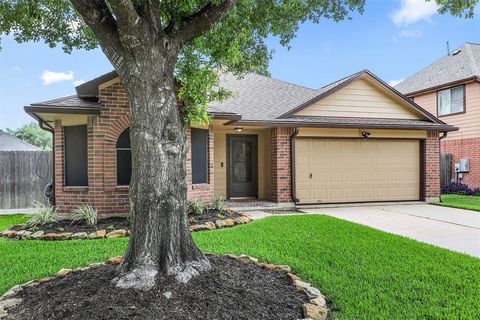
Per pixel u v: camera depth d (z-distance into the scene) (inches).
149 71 141.9
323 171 460.8
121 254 210.8
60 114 322.3
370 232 277.7
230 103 487.2
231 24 209.5
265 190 497.4
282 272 175.0
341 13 255.3
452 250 232.8
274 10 233.6
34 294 141.3
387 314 134.2
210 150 401.7
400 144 489.4
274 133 447.8
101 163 324.2
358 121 464.8
